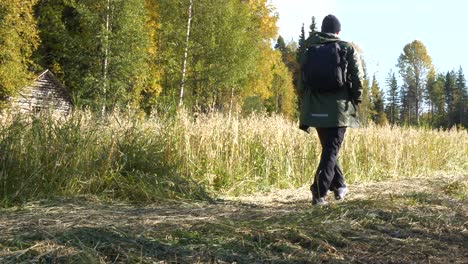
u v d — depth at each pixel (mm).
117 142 7246
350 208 5379
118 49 31547
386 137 12227
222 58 35688
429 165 12969
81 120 7242
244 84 41594
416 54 84625
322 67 6168
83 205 5852
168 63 35250
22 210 5371
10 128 6516
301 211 5391
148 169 7281
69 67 33250
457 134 17203
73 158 6629
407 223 5113
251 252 3904
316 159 9719
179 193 6871
